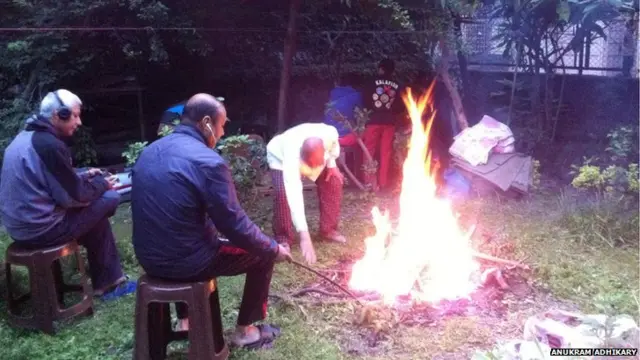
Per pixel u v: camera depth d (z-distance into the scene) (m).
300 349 3.40
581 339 3.10
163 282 3.03
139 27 6.89
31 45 6.65
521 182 6.20
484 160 6.32
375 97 6.60
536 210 5.85
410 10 6.82
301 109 8.45
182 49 7.62
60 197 3.66
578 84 7.72
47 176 3.64
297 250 4.92
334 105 6.79
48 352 3.45
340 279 4.36
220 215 2.93
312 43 8.33
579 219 5.23
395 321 3.69
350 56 8.49
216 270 3.10
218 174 2.92
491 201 6.14
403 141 6.66
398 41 8.37
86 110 7.35
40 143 3.63
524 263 4.52
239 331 3.45
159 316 3.23
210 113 3.09
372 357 3.35
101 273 4.15
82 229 3.83
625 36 7.50
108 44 7.14
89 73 7.16
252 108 8.37
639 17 6.84
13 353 3.38
